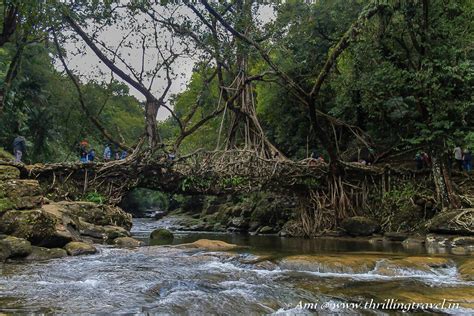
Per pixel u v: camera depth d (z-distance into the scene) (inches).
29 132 1160.2
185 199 1925.4
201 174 831.7
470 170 866.8
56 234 477.1
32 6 608.1
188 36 824.9
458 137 766.5
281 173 881.5
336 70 1004.6
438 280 349.1
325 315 251.8
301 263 407.2
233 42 850.8
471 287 315.6
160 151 824.9
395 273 377.1
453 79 720.3
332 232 865.5
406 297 284.4
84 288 307.6
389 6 721.6
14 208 471.5
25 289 301.1
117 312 246.8
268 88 1171.9
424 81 721.6
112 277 347.6
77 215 620.7
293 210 1035.9
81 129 1128.8
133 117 1862.7
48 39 861.2
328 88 1073.5
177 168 819.4
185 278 349.1
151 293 296.4
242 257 458.6
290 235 938.1
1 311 242.2
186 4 783.7
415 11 727.7
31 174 704.4
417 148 861.8
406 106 825.5
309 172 903.7
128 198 2324.1
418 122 828.6
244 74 949.2
